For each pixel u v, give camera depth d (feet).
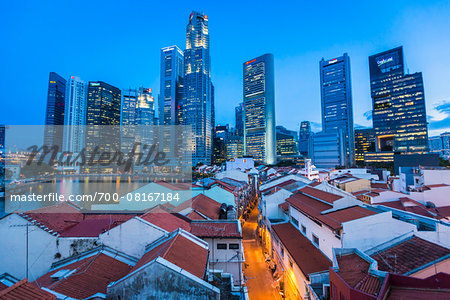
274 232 110.83
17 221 66.08
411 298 40.68
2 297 33.40
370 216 73.10
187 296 41.60
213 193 147.13
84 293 46.52
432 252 60.13
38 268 63.82
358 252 62.85
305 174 301.43
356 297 42.52
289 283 86.53
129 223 63.62
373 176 278.87
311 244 91.45
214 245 80.84
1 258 63.93
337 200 93.50
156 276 42.22
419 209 117.80
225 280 55.98
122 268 57.93
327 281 65.82
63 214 84.12
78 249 64.28
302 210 101.76
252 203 257.55
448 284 40.11
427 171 173.27
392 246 68.59
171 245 52.21
